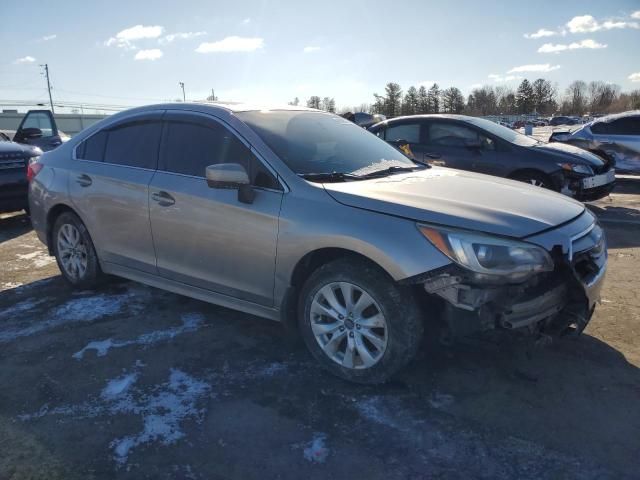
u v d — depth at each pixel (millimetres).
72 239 4816
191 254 3838
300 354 3639
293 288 3389
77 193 4590
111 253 4457
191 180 3822
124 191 4211
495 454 2607
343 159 3838
